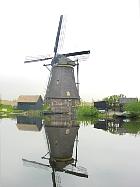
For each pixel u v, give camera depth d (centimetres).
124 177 1245
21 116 7769
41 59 7425
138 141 2397
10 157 1739
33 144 2306
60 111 7188
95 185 1128
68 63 7131
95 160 1628
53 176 1287
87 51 6894
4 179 1234
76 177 1262
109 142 2356
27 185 1135
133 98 8656
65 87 7169
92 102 9538
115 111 8450
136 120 5997
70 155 1802
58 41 7181
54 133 3162
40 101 10412
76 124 4562
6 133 3081
